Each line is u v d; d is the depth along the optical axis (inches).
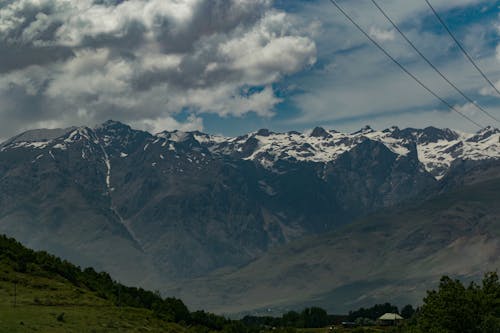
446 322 5772.6
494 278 6737.2
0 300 6835.6
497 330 5748.0
